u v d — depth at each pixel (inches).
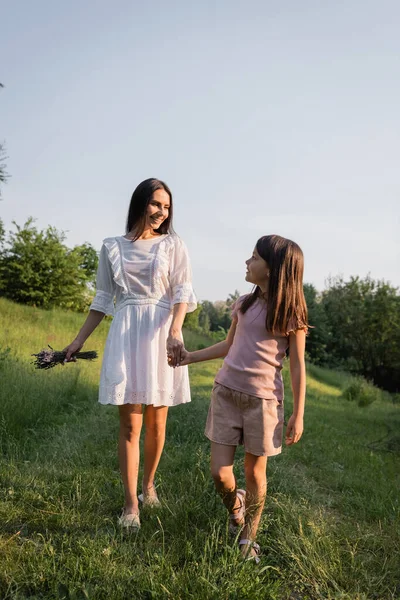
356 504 141.9
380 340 1635.1
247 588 83.6
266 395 102.3
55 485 126.0
